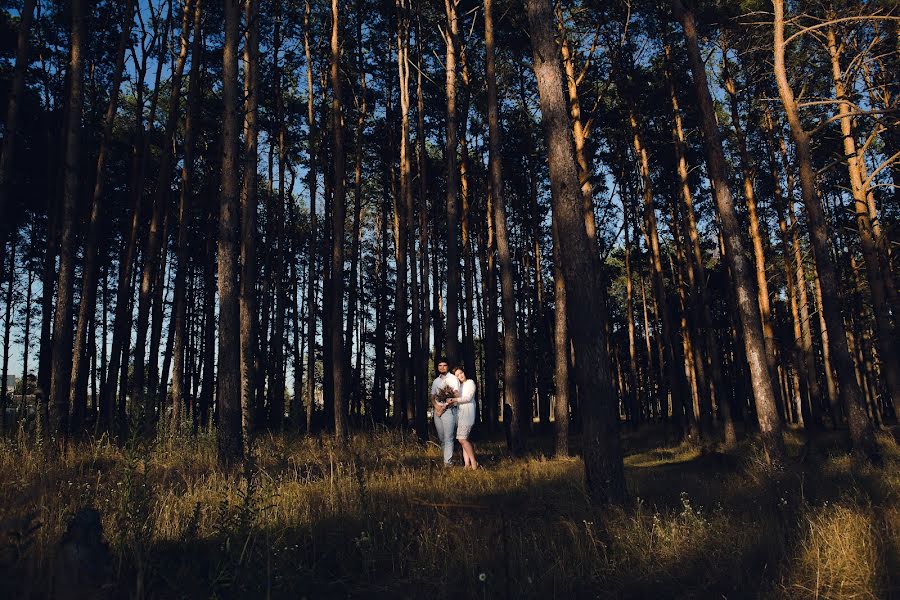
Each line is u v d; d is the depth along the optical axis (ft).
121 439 31.22
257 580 12.39
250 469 15.56
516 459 41.78
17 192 72.69
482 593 12.67
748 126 81.92
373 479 25.81
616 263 120.67
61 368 34.53
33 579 11.42
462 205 85.20
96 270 72.49
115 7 61.00
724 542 15.15
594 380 23.07
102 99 72.02
